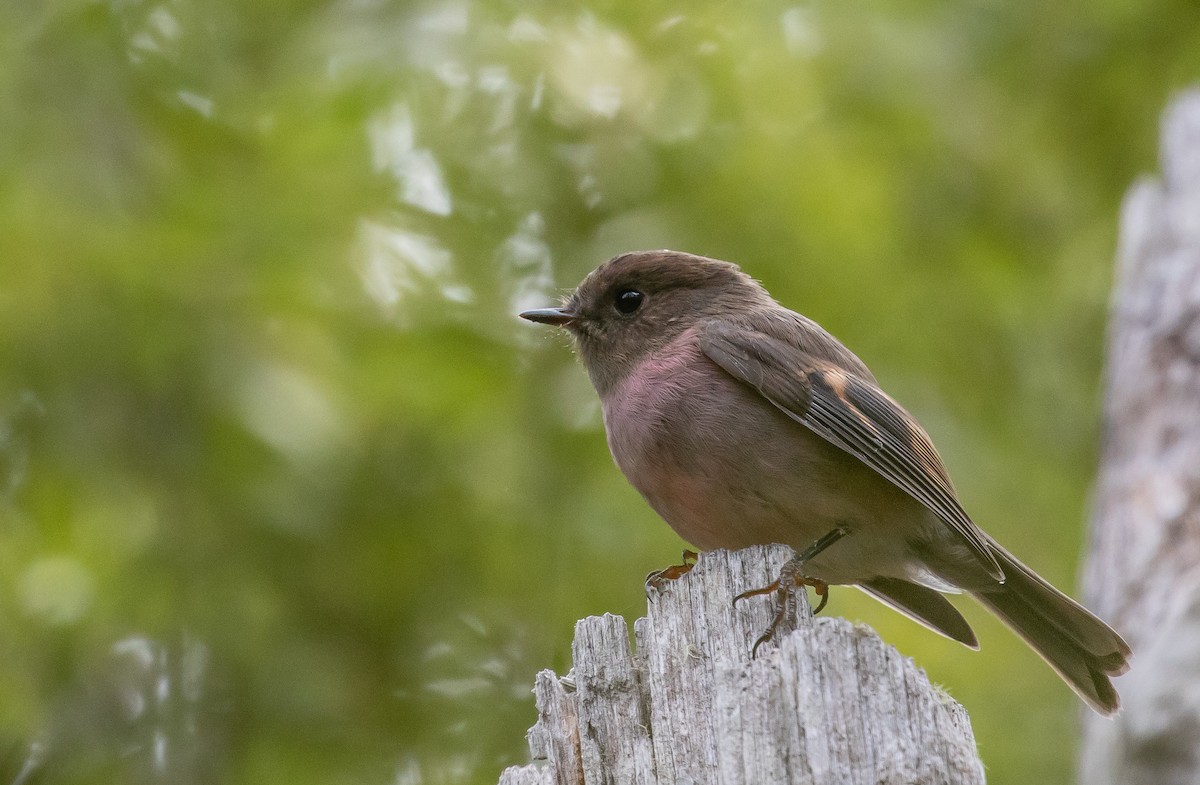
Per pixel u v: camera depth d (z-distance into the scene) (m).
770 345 8.85
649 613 6.86
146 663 11.66
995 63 13.06
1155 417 10.89
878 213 12.73
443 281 12.14
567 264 12.18
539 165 12.12
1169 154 12.48
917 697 5.98
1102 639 8.87
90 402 11.24
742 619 6.73
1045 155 13.26
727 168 12.46
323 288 11.65
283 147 12.00
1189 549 10.05
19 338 11.17
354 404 11.43
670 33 12.41
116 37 11.93
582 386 12.05
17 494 11.41
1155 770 9.10
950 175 12.98
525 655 11.99
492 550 11.88
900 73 12.59
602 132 12.12
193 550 11.34
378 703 11.77
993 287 13.09
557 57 11.79
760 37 12.50
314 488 11.30
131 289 11.21
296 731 11.56
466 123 11.99
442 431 11.76
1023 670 12.59
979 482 12.57
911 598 9.50
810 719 5.95
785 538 8.84
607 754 6.53
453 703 11.88
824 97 12.65
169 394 11.25
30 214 11.23
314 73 11.88
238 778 11.52
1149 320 11.35
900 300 12.85
